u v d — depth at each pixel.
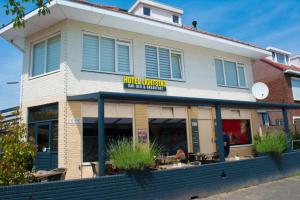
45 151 11.48
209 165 9.34
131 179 7.50
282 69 22.77
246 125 17.42
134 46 13.12
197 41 14.84
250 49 16.59
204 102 10.31
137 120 12.64
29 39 12.69
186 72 14.72
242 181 10.20
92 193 6.81
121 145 8.26
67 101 10.88
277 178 11.58
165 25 12.94
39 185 6.09
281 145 11.84
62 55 11.22
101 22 11.93
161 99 9.45
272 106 12.93
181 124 14.21
